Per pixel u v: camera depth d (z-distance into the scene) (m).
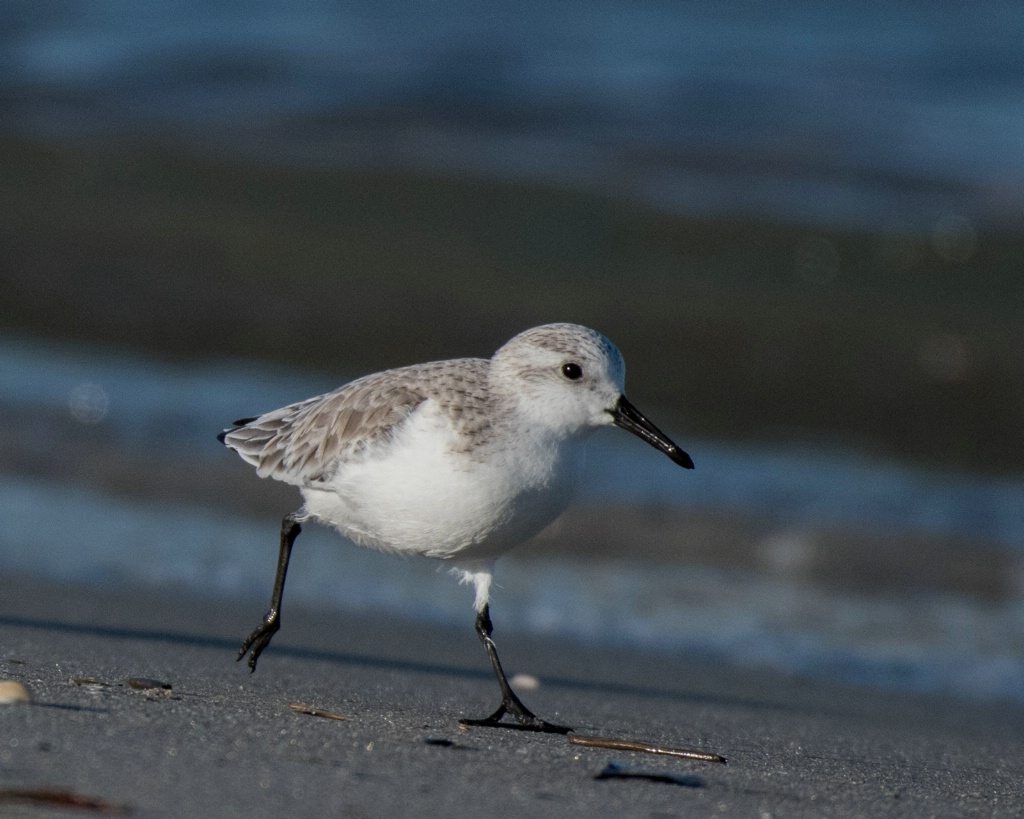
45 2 36.91
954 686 10.37
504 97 29.70
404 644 10.02
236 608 10.63
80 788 4.84
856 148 27.03
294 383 17.19
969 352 18.31
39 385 16.47
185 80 30.50
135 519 13.24
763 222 22.91
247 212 22.20
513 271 20.55
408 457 6.93
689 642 11.09
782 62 33.22
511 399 7.10
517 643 10.52
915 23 37.06
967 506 14.98
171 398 16.39
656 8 38.84
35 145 24.73
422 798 5.16
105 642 8.62
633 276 20.81
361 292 19.33
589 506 14.11
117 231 20.73
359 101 29.25
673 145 26.89
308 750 5.70
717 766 6.37
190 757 5.36
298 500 14.16
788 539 13.79
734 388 17.62
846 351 18.34
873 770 6.88
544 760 6.04
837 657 10.95
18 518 12.91
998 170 26.00
